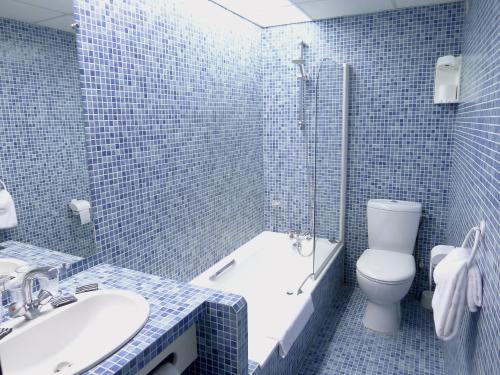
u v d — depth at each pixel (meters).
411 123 2.93
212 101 2.54
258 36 3.20
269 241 3.28
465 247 1.59
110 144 1.71
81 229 1.60
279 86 3.29
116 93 1.72
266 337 1.90
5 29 1.23
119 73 1.73
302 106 3.22
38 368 1.17
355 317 2.86
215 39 2.55
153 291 1.45
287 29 3.18
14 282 1.33
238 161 2.98
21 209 1.35
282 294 2.82
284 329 1.97
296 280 2.95
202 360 1.45
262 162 3.44
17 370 1.12
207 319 1.40
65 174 1.50
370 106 3.04
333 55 3.08
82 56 1.54
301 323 2.17
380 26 2.90
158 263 2.10
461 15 2.65
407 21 2.81
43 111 1.39
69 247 1.56
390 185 3.09
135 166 1.87
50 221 1.46
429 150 2.91
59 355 1.24
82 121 1.56
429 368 2.28
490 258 1.19
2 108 1.25
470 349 1.41
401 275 2.50
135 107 1.84
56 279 1.37
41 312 1.26
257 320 2.46
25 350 1.15
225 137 2.75
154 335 1.16
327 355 2.41
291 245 3.23
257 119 3.29
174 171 2.18
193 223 2.41
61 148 1.48
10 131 1.28
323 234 2.81
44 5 1.36
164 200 2.11
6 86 1.26
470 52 2.08
